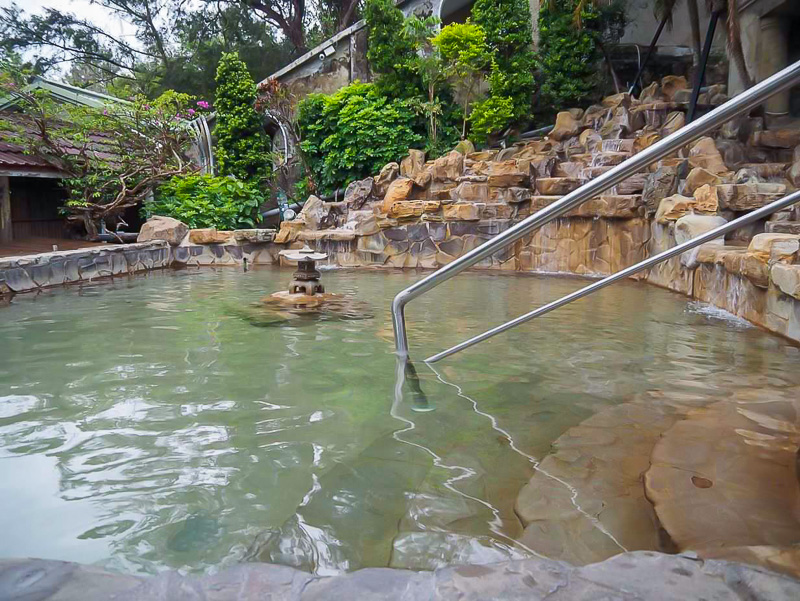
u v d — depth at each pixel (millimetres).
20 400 3553
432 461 2627
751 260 5695
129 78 29000
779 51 12633
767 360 4418
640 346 4922
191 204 13734
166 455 2725
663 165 10727
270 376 4082
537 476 2393
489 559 1801
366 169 15102
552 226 11141
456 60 14703
